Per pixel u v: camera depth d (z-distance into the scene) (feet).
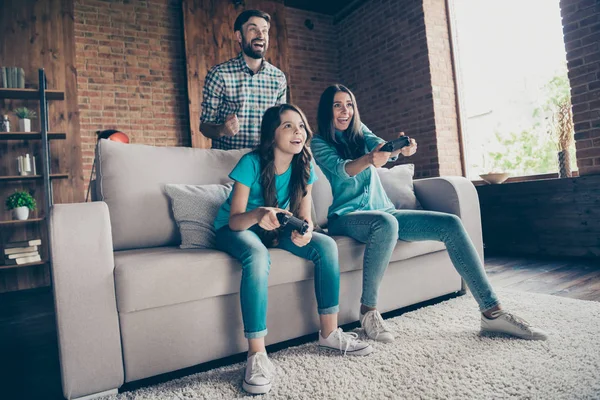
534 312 5.77
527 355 4.42
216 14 16.37
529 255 11.00
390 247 5.33
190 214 5.57
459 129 14.76
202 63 16.02
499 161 13.74
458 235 5.31
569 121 10.55
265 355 4.33
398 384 4.00
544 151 12.44
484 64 14.06
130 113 15.49
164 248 5.55
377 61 16.80
